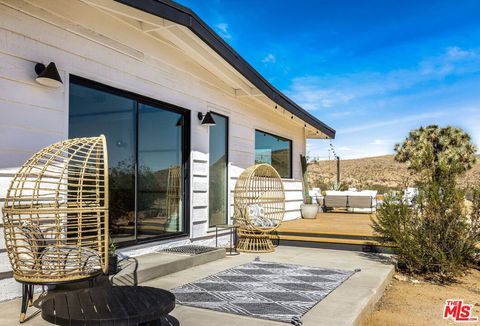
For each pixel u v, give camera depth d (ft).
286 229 27.68
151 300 8.74
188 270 18.45
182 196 22.54
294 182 39.55
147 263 17.17
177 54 21.44
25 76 13.44
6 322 10.98
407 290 17.52
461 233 19.25
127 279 15.29
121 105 18.04
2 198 12.66
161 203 20.70
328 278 17.03
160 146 20.61
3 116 12.76
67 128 14.88
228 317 11.81
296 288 15.28
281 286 15.56
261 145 33.19
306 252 24.40
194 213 23.07
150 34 19.31
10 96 12.97
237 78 25.29
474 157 78.89
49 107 14.20
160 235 20.65
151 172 19.94
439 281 19.19
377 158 179.93
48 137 14.15
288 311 12.37
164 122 21.01
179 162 22.25
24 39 13.43
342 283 16.22
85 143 12.53
